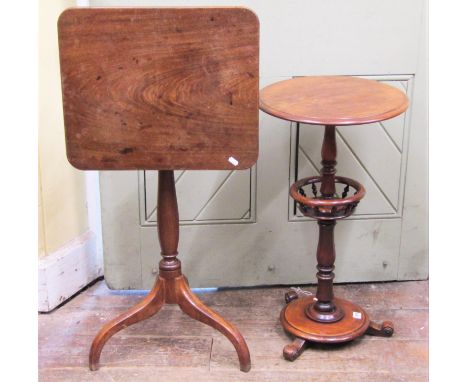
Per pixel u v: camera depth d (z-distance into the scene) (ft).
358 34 7.93
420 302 8.50
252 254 8.73
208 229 8.58
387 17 7.89
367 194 8.57
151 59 6.04
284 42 7.91
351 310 7.88
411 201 8.64
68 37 6.00
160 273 7.17
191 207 8.48
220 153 6.32
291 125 8.20
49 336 7.80
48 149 8.05
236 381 6.98
